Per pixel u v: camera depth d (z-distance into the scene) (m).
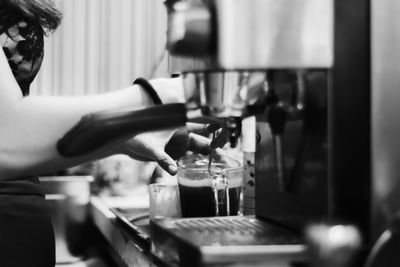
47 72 3.07
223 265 0.81
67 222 2.29
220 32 0.86
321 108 0.94
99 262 2.17
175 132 1.38
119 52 3.16
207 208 1.32
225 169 1.31
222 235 0.96
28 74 1.41
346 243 0.80
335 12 0.88
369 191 0.89
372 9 0.88
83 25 3.11
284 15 0.87
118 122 0.88
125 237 1.44
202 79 0.91
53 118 1.05
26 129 1.04
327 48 0.88
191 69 0.91
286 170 1.06
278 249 0.83
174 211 1.36
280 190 1.08
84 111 1.06
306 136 0.99
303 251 0.83
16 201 1.37
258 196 1.17
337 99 0.90
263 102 0.94
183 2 0.89
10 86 1.06
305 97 0.96
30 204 1.39
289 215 1.05
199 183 1.32
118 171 2.54
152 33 3.18
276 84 0.93
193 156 1.49
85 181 2.35
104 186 2.54
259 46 0.87
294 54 0.87
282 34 0.87
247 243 0.89
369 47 0.88
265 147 1.15
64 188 2.31
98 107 1.07
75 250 2.30
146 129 0.91
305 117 0.99
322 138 0.94
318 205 0.95
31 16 1.39
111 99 1.08
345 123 0.90
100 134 0.88
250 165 1.33
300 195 1.01
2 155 1.03
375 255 0.80
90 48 3.12
